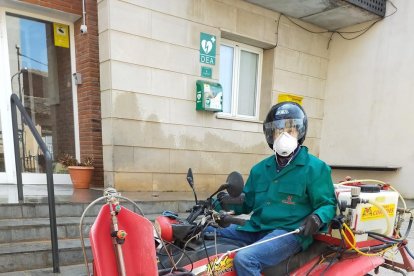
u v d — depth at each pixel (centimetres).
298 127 242
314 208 232
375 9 677
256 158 670
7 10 513
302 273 229
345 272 231
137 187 525
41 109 559
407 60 669
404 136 677
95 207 388
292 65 712
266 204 246
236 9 613
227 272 209
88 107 552
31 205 361
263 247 214
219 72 632
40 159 556
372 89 720
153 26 521
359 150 742
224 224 236
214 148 610
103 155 521
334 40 775
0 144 518
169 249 217
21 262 297
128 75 505
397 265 274
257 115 702
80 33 555
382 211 236
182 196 499
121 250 159
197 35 569
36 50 550
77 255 319
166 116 547
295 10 662
